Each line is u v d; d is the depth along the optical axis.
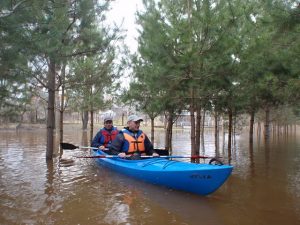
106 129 11.87
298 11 6.16
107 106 15.74
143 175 8.22
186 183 7.16
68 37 10.47
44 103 23.27
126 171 8.92
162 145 20.25
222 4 9.01
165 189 7.63
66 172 9.72
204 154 14.77
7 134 27.80
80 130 37.16
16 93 11.18
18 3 5.90
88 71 12.23
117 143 9.36
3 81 7.98
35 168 10.41
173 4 9.63
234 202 6.62
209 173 6.68
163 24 9.50
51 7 7.30
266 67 9.23
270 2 6.49
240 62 9.48
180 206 6.34
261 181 8.53
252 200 6.76
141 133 9.59
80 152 14.77
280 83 8.87
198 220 5.57
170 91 10.09
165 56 9.05
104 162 10.45
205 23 8.62
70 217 5.69
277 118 27.86
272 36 7.79
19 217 5.66
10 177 9.00
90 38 10.80
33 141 20.70
